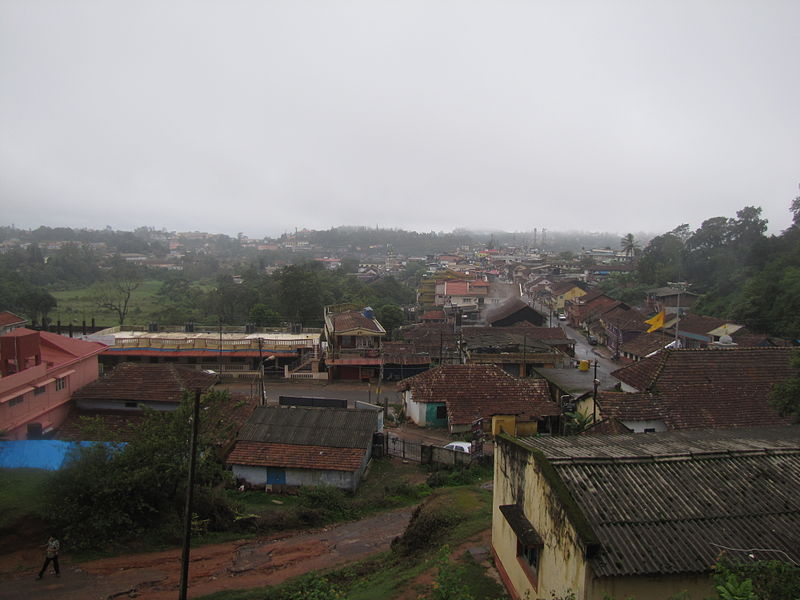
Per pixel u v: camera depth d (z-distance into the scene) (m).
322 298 62.41
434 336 49.41
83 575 14.34
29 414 23.17
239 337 47.16
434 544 14.89
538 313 57.44
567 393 29.02
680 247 91.94
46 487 16.08
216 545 16.70
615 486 9.79
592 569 8.16
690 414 23.36
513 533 11.34
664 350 27.00
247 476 21.97
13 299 62.53
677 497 9.70
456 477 22.27
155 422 18.23
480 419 24.75
